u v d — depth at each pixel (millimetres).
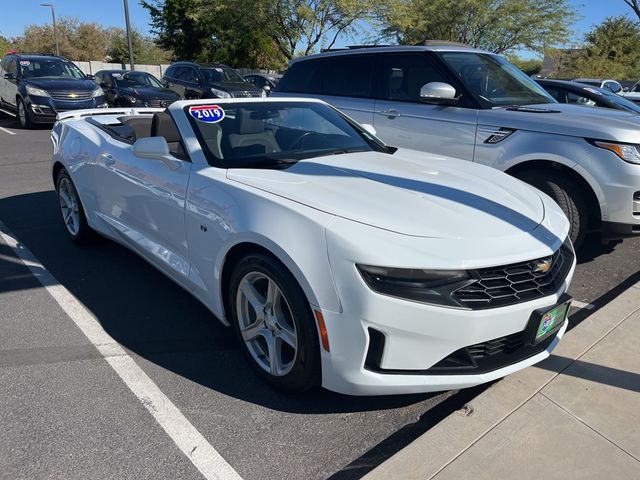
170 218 3402
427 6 26938
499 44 27875
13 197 6844
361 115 5883
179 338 3408
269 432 2564
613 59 35688
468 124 4996
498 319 2361
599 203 4324
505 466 2285
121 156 4031
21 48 63812
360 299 2279
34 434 2496
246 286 2852
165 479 2254
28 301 3895
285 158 3406
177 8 31078
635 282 4430
